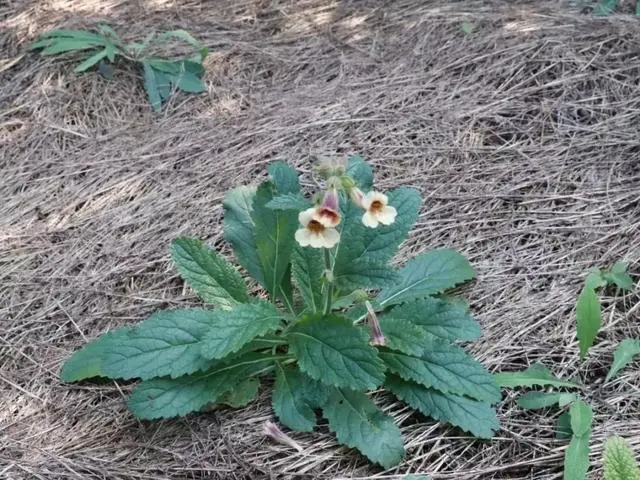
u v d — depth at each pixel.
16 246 0.71
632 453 0.52
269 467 0.53
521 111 0.82
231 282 0.60
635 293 0.64
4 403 0.58
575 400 0.55
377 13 1.01
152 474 0.53
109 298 0.66
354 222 0.58
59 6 1.01
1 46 0.94
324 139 0.81
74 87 0.88
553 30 0.92
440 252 0.64
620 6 0.96
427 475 0.52
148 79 0.89
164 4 1.04
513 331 0.62
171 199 0.75
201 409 0.57
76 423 0.57
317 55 0.95
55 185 0.77
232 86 0.90
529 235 0.70
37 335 0.63
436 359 0.55
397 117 0.83
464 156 0.78
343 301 0.61
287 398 0.55
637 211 0.71
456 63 0.90
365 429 0.53
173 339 0.56
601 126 0.80
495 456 0.54
